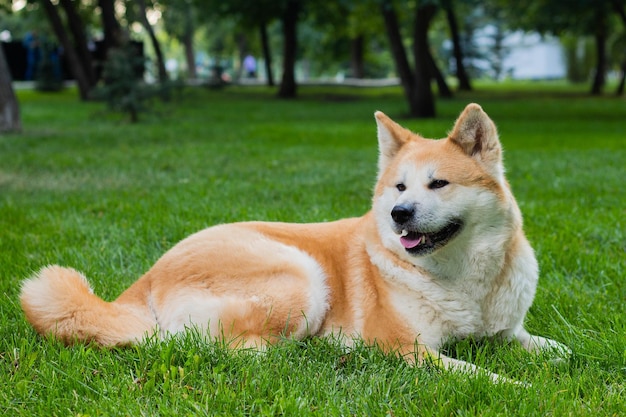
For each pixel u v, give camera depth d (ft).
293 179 31.60
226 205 24.81
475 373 11.05
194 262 12.69
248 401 10.25
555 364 11.71
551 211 24.36
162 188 29.30
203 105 87.66
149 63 73.20
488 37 208.44
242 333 12.05
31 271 17.10
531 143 47.91
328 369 11.40
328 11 118.01
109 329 11.78
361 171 34.17
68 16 96.43
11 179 31.91
